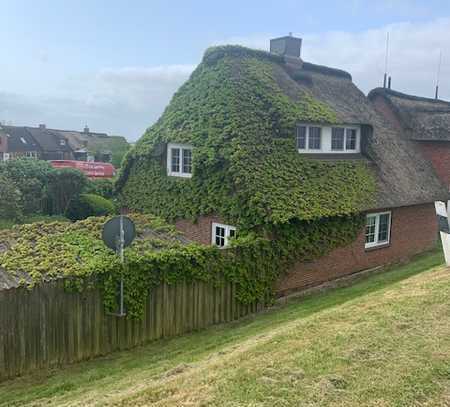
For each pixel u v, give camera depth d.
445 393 5.64
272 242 13.47
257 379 6.09
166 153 17.64
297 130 16.44
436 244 20.88
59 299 9.44
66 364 9.60
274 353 6.98
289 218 13.19
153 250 11.56
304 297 14.22
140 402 5.92
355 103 20.44
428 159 22.27
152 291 10.79
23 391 8.41
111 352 10.23
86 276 9.70
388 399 5.50
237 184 14.05
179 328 11.34
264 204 13.41
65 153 75.56
